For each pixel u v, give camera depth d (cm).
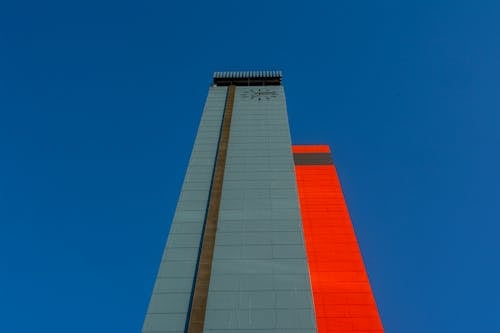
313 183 6253
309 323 3012
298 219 3869
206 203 4062
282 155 4712
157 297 3197
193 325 2981
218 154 4709
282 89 6269
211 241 3628
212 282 3291
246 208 3984
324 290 4647
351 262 4981
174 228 3778
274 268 3406
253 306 3122
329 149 7038
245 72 6688
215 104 5816
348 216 5625
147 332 2964
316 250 5134
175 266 3444
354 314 4406
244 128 5231
